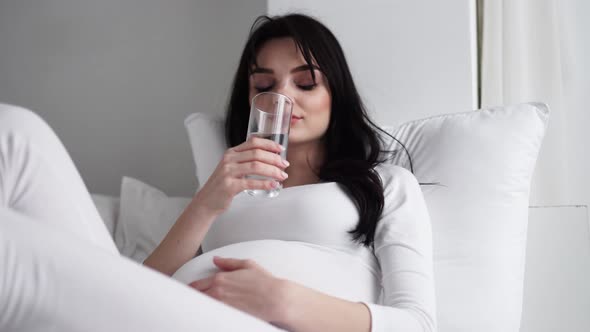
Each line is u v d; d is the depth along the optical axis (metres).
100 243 0.91
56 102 2.90
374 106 1.97
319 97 1.50
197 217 1.31
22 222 0.68
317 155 1.57
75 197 0.91
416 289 1.19
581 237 1.61
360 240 1.34
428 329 1.14
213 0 2.71
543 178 2.05
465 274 1.44
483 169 1.50
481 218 1.47
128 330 0.70
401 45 1.95
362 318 1.05
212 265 1.19
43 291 0.66
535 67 2.10
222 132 1.79
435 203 1.51
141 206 2.03
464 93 1.86
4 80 2.97
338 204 1.36
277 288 1.00
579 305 1.59
